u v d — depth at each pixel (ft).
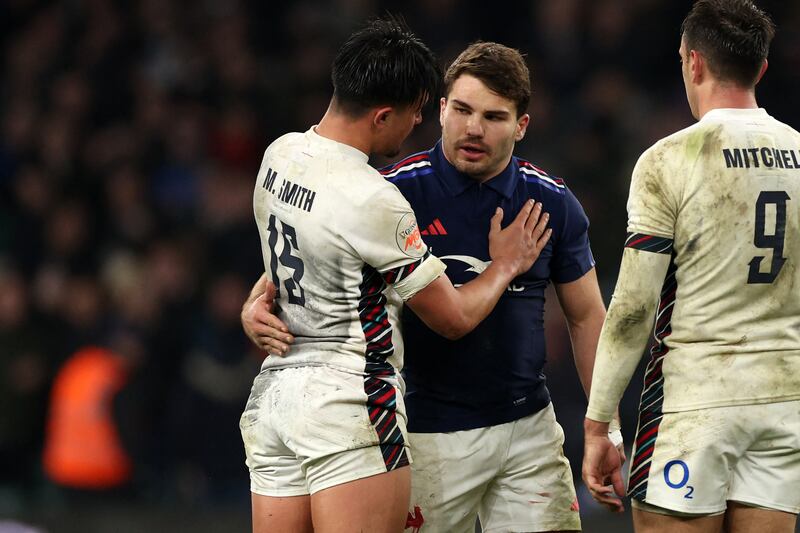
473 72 46.14
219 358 96.17
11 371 101.24
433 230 48.21
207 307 100.27
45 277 106.22
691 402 42.98
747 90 43.83
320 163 44.09
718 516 43.37
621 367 44.01
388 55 44.11
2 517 91.61
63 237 110.73
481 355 48.39
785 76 113.70
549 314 92.58
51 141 118.83
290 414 44.04
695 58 44.16
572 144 106.52
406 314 48.29
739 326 42.75
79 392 97.19
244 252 106.52
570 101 113.70
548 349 91.45
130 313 99.91
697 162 42.68
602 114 108.47
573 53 116.16
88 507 95.25
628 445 89.45
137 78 124.06
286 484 45.47
